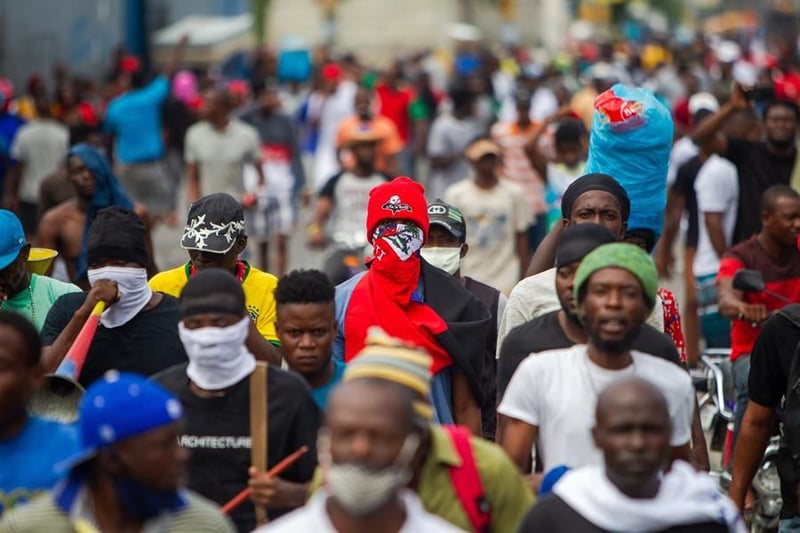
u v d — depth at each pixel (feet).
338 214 82.33
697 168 70.33
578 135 81.71
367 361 29.43
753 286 48.21
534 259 43.80
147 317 39.70
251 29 259.39
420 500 29.78
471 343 40.88
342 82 152.35
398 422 25.93
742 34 396.98
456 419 41.11
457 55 273.75
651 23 521.65
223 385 33.12
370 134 81.97
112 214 39.63
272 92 102.68
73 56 188.65
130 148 108.78
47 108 103.60
